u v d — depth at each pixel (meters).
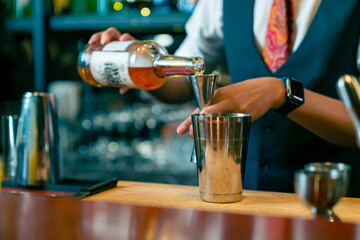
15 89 2.24
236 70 1.31
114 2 2.20
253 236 0.34
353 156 1.26
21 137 1.03
